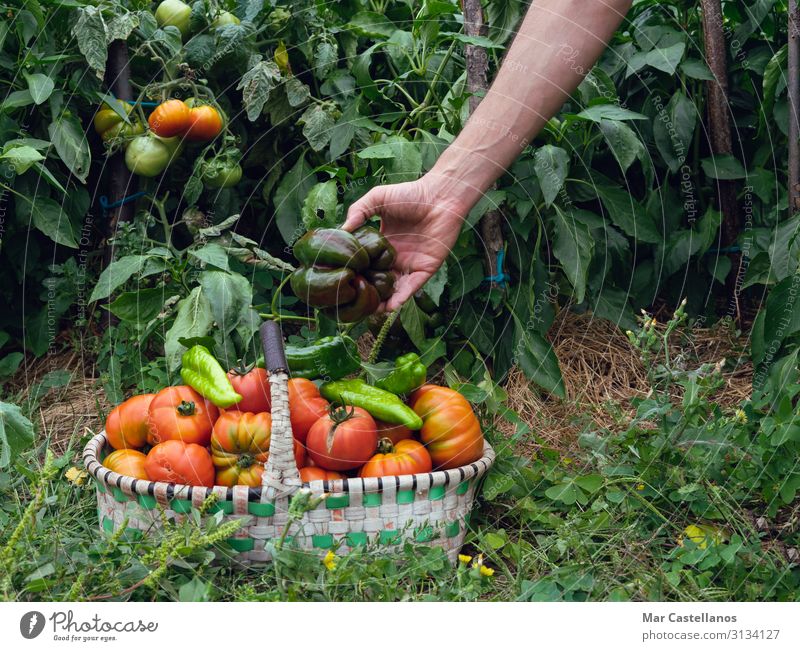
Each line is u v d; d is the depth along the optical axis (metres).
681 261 2.49
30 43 2.42
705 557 1.57
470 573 1.53
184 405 1.70
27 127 2.41
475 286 2.26
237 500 1.54
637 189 2.79
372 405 1.74
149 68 2.56
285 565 1.49
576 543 1.62
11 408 1.72
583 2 1.63
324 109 2.44
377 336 2.02
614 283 2.61
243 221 2.73
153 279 2.44
